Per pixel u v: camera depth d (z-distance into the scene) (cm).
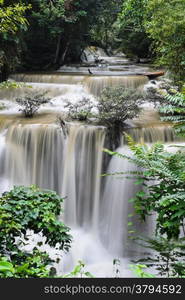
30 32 1575
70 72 1639
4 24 635
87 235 776
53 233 368
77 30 1728
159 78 1361
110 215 773
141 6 1289
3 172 873
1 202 375
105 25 2205
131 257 702
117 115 814
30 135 854
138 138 812
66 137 833
